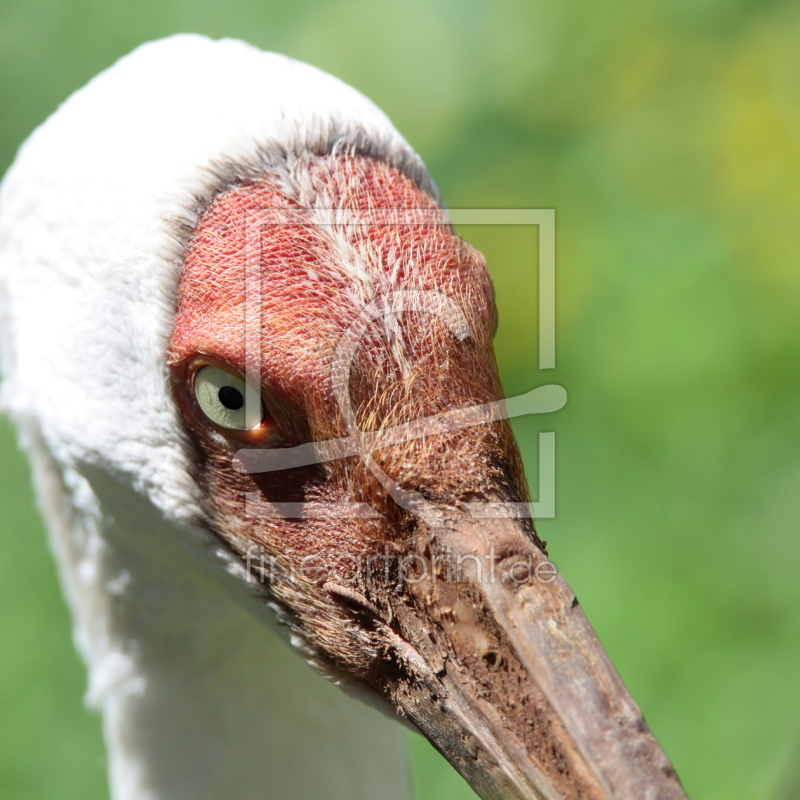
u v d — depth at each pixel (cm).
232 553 571
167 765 687
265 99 549
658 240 1155
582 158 1195
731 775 995
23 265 612
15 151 1303
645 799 443
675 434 1117
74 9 1328
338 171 546
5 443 1265
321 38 1259
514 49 1228
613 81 1205
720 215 1160
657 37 1204
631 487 1109
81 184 564
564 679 469
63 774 1118
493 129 1209
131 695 682
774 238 1140
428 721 511
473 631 491
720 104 1180
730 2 1198
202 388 545
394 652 523
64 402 592
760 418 1113
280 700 674
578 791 456
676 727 1022
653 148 1188
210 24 1303
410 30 1247
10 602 1199
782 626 1058
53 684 1159
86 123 574
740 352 1119
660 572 1080
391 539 515
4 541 1227
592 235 1159
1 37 1334
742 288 1130
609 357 1128
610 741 455
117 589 661
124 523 621
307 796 682
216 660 667
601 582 1076
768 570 1078
